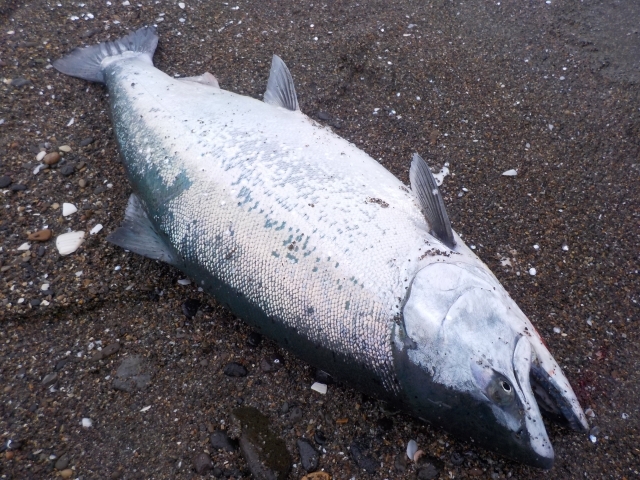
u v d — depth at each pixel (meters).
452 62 0.56
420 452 0.37
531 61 0.56
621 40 0.57
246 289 0.38
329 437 0.38
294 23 0.60
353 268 0.35
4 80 0.53
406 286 0.34
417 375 0.33
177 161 0.41
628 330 0.41
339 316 0.35
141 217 0.44
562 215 0.46
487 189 0.48
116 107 0.47
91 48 0.55
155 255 0.43
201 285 0.42
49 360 0.41
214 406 0.39
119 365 0.41
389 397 0.35
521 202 0.47
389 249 0.35
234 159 0.40
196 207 0.40
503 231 0.46
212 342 0.42
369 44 0.58
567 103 0.53
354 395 0.40
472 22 0.60
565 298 0.42
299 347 0.38
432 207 0.38
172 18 0.60
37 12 0.59
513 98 0.54
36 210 0.47
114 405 0.39
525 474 0.36
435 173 0.49
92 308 0.44
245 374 0.41
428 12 0.61
